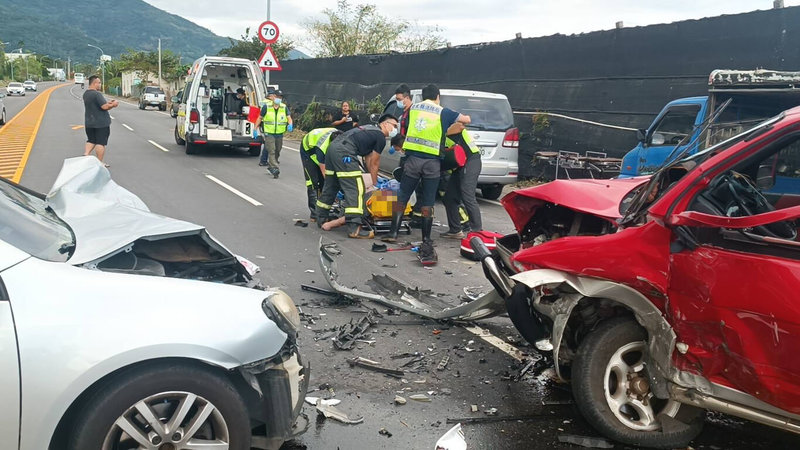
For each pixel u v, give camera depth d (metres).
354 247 7.91
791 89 7.70
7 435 2.52
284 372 3.05
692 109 9.09
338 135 8.40
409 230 8.88
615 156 12.28
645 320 3.47
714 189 3.61
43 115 32.00
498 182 11.48
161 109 45.50
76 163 4.81
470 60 16.11
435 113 7.54
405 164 7.72
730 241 3.19
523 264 3.86
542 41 13.71
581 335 3.79
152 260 3.49
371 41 31.78
